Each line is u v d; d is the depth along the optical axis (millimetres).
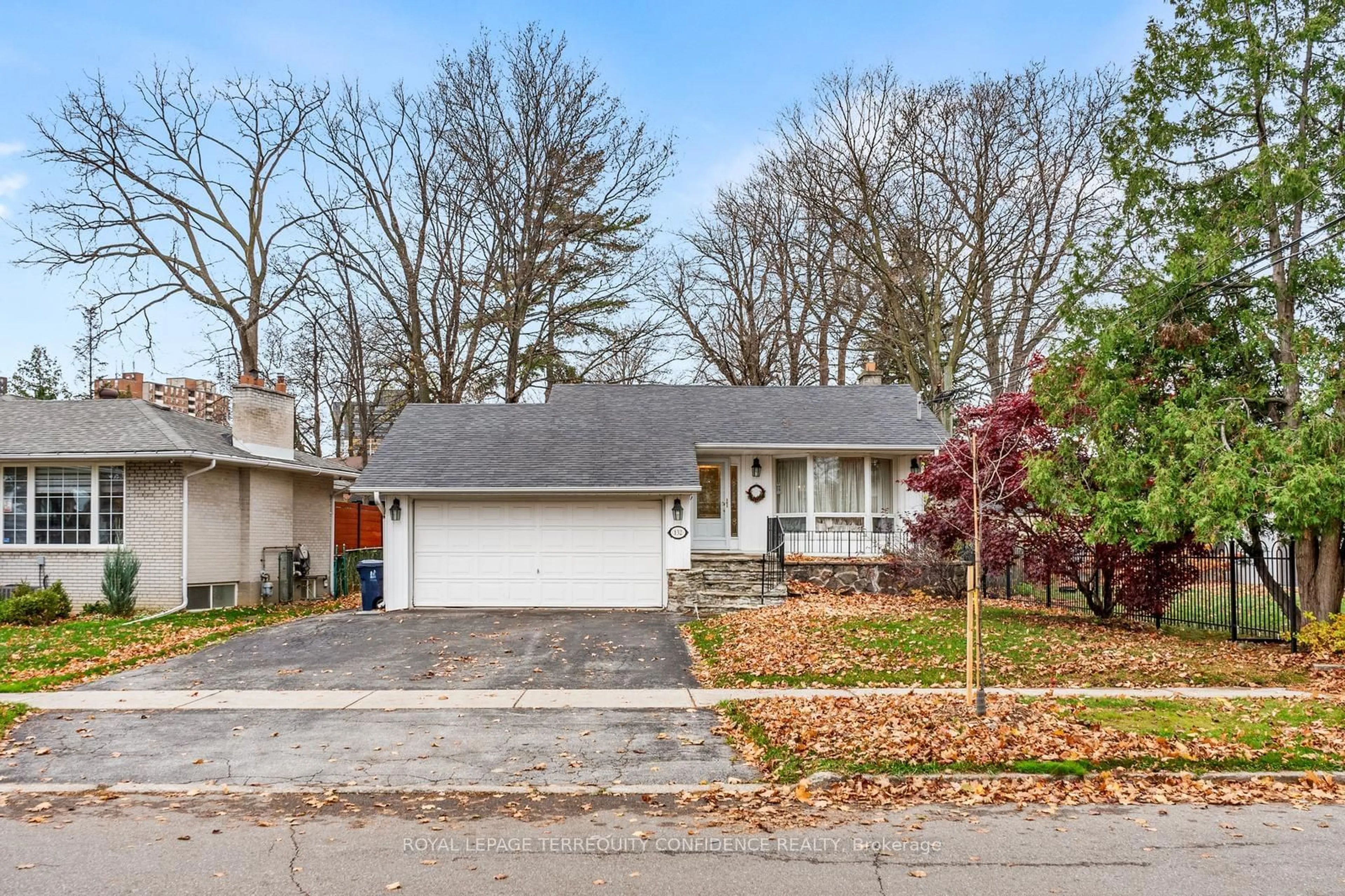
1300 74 14242
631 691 11484
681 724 9922
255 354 31797
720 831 6773
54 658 13656
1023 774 8047
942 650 13344
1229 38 14336
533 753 8883
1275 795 7707
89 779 8148
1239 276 14367
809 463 21984
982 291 31078
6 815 7223
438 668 12898
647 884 5715
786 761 8461
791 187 32969
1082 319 15297
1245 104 14258
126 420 20953
